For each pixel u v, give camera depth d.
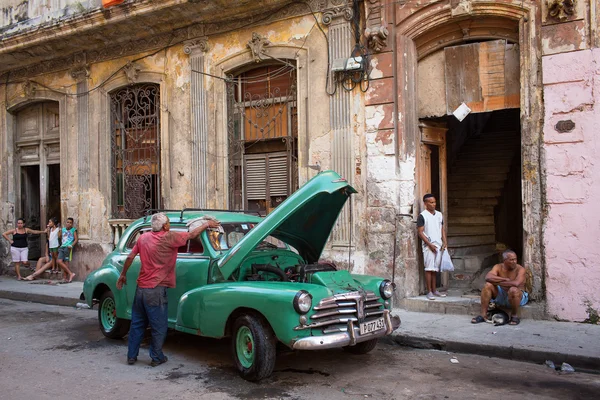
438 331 7.08
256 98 10.77
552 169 7.57
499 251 11.41
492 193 11.85
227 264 6.04
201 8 10.59
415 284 8.92
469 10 8.30
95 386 5.44
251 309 5.60
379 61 9.03
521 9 7.89
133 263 7.11
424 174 9.36
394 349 6.79
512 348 6.23
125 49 12.27
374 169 9.07
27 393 5.25
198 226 6.37
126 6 11.10
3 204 14.72
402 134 8.90
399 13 8.91
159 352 6.16
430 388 5.23
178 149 11.52
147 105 12.26
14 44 13.01
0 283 13.09
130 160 12.44
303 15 9.84
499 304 7.63
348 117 9.30
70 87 13.27
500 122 14.54
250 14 10.45
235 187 10.95
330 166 9.50
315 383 5.43
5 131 14.70
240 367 5.62
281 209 5.93
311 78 9.74
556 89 7.55
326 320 5.38
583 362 5.80
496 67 8.42
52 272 13.55
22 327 8.52
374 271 9.02
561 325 7.24
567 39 7.48
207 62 11.11
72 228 12.95
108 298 7.61
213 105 11.02
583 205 7.35
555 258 7.53
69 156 13.28
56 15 12.68
